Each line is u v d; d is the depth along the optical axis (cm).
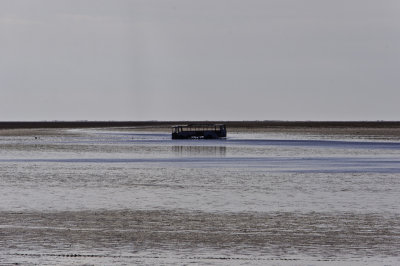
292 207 13825
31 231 11162
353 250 9769
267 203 14450
